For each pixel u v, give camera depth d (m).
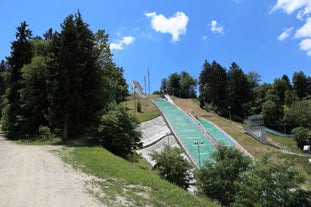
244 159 27.59
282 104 122.50
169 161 27.31
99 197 11.98
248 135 73.12
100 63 44.41
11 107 46.97
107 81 43.47
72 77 35.09
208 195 26.44
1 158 21.81
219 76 120.62
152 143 53.47
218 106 116.75
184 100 130.38
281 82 130.12
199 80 129.25
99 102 37.97
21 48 50.88
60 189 12.98
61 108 34.28
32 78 40.25
